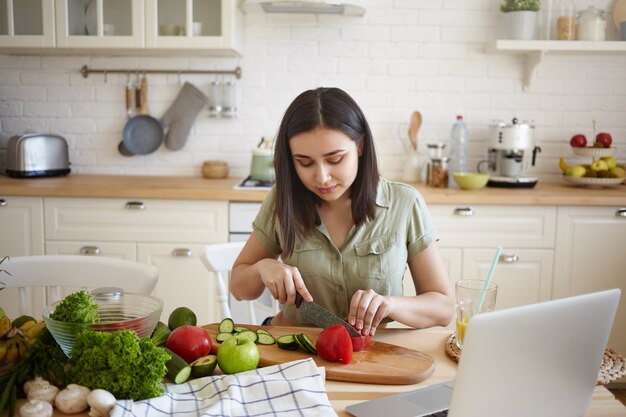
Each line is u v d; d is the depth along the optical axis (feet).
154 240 9.39
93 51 10.62
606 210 9.32
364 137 4.62
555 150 11.17
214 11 9.78
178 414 2.99
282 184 4.73
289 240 4.82
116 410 2.88
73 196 9.33
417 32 10.89
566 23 10.19
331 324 4.08
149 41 9.81
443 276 4.96
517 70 10.98
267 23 10.91
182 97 11.04
